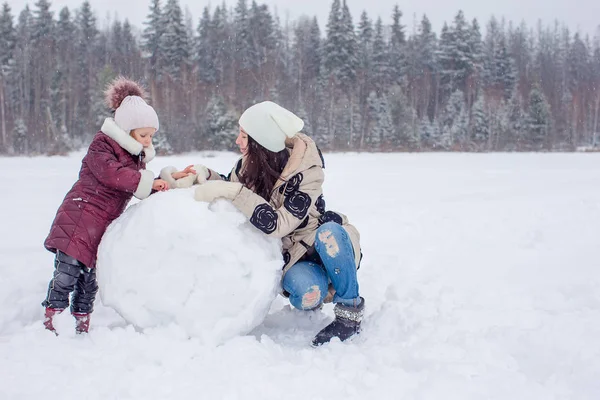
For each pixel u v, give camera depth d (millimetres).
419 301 3082
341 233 2492
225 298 2262
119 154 2697
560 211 6746
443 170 19422
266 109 2557
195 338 2260
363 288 3619
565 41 66375
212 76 47781
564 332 2506
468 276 3875
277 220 2398
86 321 2678
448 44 56531
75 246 2559
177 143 36062
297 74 51438
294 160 2545
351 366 2170
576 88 59594
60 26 44406
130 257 2283
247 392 1916
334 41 49875
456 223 6086
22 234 5742
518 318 2748
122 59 45719
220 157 31984
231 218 2338
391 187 11664
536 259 4414
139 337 2262
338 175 15711
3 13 40344
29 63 39875
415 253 4703
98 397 1895
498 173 17375
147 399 1879
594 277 3785
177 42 45438
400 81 53844
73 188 2666
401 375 2078
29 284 3393
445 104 55781
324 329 2527
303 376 2033
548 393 1963
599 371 2146
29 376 2018
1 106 37344
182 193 2396
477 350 2316
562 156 36281
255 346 2250
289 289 2570
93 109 37562
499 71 57812
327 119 44594
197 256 2240
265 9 51750
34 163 22719
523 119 49594
